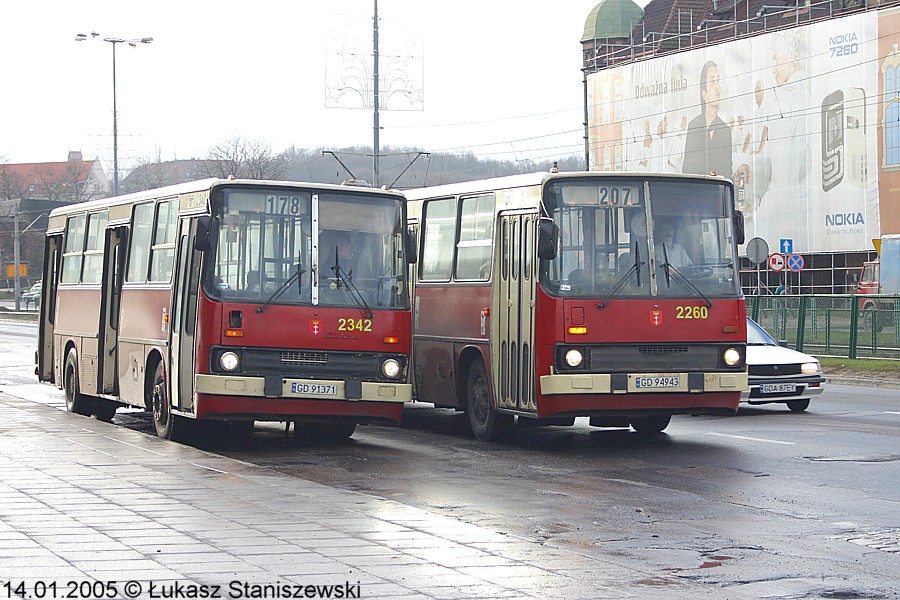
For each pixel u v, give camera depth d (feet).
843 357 133.18
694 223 62.08
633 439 66.69
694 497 46.85
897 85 203.21
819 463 56.18
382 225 62.49
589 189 61.00
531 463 57.36
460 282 69.31
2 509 39.50
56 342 85.35
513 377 63.36
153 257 67.97
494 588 29.12
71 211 84.02
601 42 319.68
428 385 73.36
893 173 203.92
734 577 32.60
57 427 66.74
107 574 29.43
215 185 60.23
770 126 225.97
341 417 60.70
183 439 65.77
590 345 59.77
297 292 60.54
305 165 288.30
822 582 32.17
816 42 216.74
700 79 241.35
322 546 33.71
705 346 61.31
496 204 65.72
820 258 218.18
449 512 43.39
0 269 370.94
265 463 57.82
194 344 60.34
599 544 37.32
